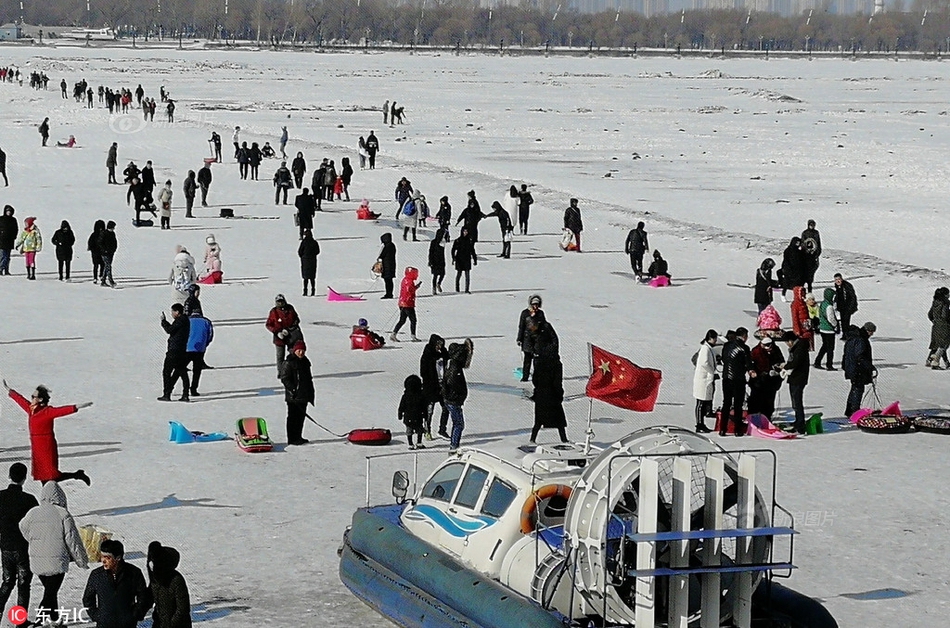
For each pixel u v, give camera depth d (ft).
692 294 166.09
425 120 450.30
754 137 408.26
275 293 161.07
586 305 156.66
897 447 97.35
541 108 529.45
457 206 242.99
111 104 429.38
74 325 139.33
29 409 75.41
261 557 68.64
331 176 249.34
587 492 48.42
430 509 58.39
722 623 49.16
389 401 107.96
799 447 96.68
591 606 48.19
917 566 69.21
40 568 57.16
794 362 100.42
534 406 98.07
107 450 90.68
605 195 262.88
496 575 53.16
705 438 49.70
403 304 132.98
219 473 85.30
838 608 62.34
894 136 414.21
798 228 222.28
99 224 164.96
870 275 179.11
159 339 132.67
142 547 69.36
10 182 263.90
